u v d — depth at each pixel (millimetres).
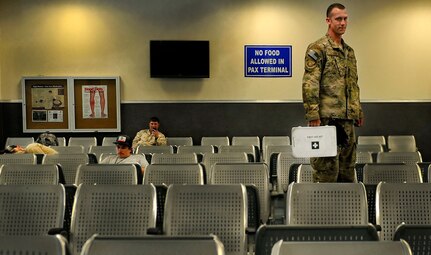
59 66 11375
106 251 2184
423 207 3715
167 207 3578
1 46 11336
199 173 5156
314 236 2646
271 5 11445
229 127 11523
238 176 5266
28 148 7586
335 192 3750
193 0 11406
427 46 11570
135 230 3684
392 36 11531
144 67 11445
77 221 3703
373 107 11578
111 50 11398
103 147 8555
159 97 11484
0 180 5469
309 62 4203
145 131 10820
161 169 5168
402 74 11578
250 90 11492
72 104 11305
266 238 2652
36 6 11344
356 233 2646
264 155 9133
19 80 11359
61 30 11367
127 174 5273
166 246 2174
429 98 11617
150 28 11391
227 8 11422
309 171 5250
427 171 5668
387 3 11500
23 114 11289
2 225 3816
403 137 11508
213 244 2166
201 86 11500
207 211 3574
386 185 3744
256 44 11445
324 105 4215
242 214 3557
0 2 11305
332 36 4285
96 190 3746
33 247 2240
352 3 11484
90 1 11367
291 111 11500
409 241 2771
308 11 11422
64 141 10992
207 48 11352
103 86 11352
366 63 11539
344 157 4340
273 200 5551
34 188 3842
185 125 11508
